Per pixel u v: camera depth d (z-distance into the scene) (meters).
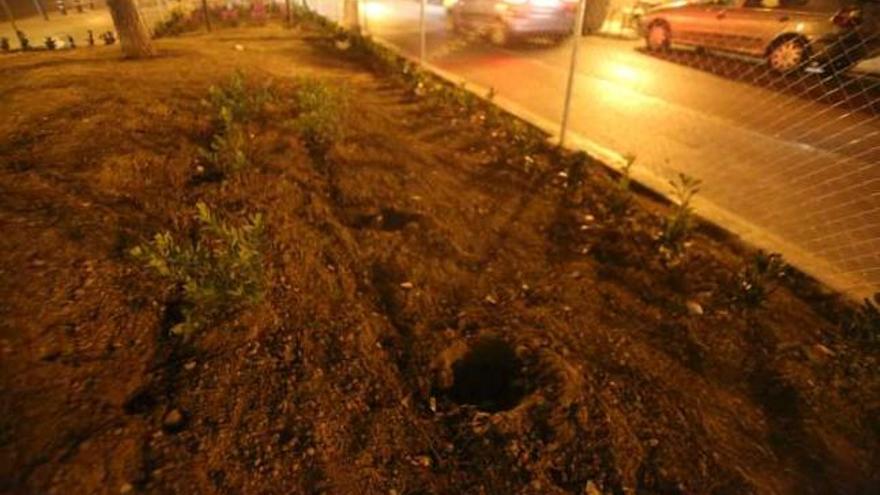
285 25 12.36
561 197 4.29
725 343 2.83
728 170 5.04
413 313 2.86
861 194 4.55
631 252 3.59
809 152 5.47
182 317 2.47
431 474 2.03
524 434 2.19
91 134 3.77
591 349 2.72
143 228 2.95
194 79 5.46
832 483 2.16
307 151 4.32
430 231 3.60
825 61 7.68
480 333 2.76
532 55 9.95
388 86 6.90
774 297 3.22
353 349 2.53
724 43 9.01
